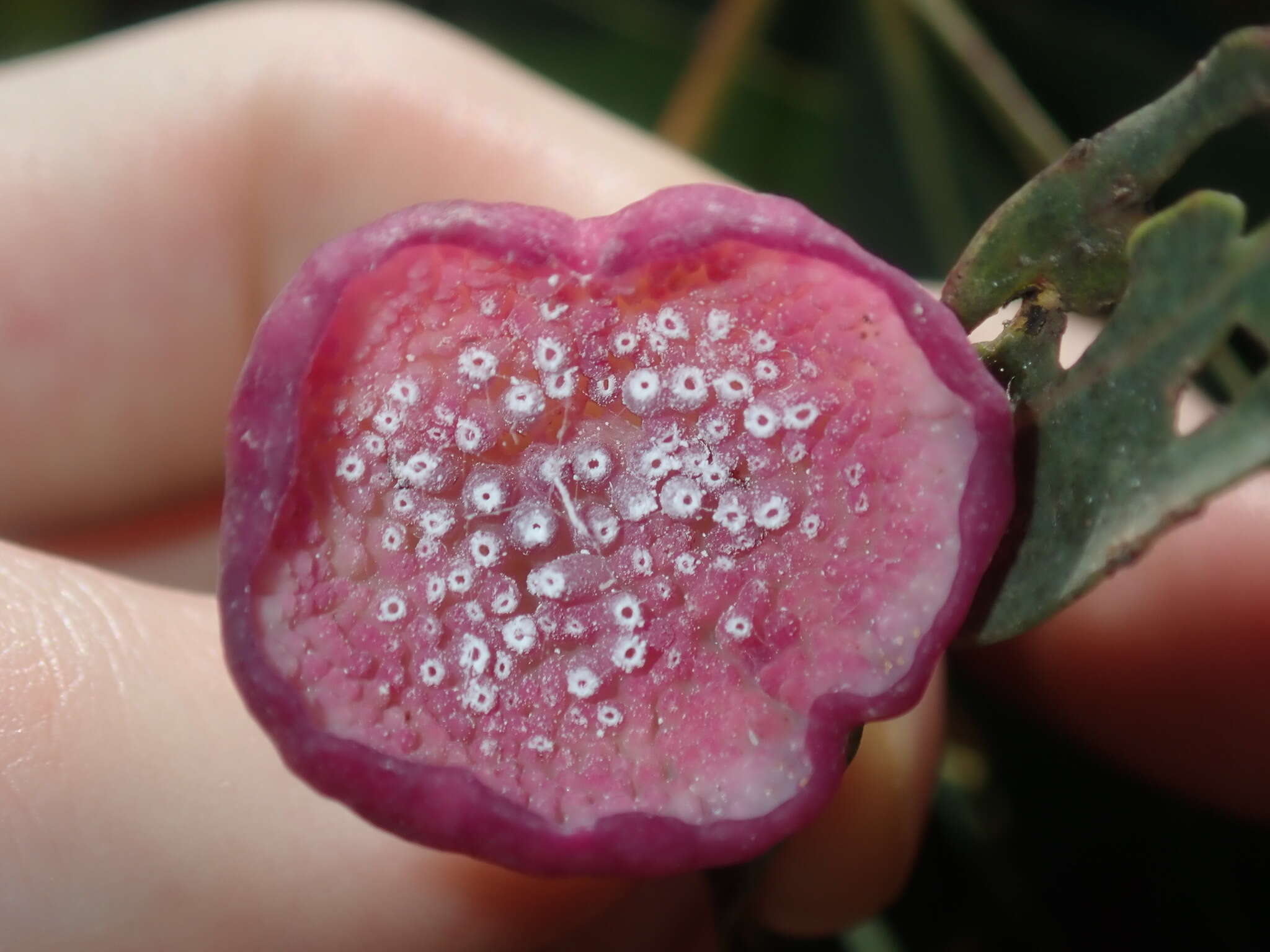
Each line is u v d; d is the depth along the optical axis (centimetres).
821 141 10
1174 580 7
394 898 5
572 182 7
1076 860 8
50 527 8
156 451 8
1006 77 9
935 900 8
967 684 8
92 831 5
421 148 7
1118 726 7
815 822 6
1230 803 7
